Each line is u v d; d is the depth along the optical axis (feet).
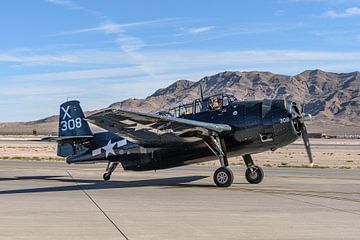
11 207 40.14
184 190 53.62
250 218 34.53
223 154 57.52
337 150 207.31
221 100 59.72
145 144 60.34
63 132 69.36
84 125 67.26
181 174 78.38
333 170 88.84
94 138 65.98
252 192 51.44
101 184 61.82
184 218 34.55
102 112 50.29
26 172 83.41
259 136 57.11
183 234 29.01
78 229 30.48
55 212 37.37
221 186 56.90
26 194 50.37
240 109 58.08
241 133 57.41
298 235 28.71
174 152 60.34
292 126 56.65
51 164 107.86
